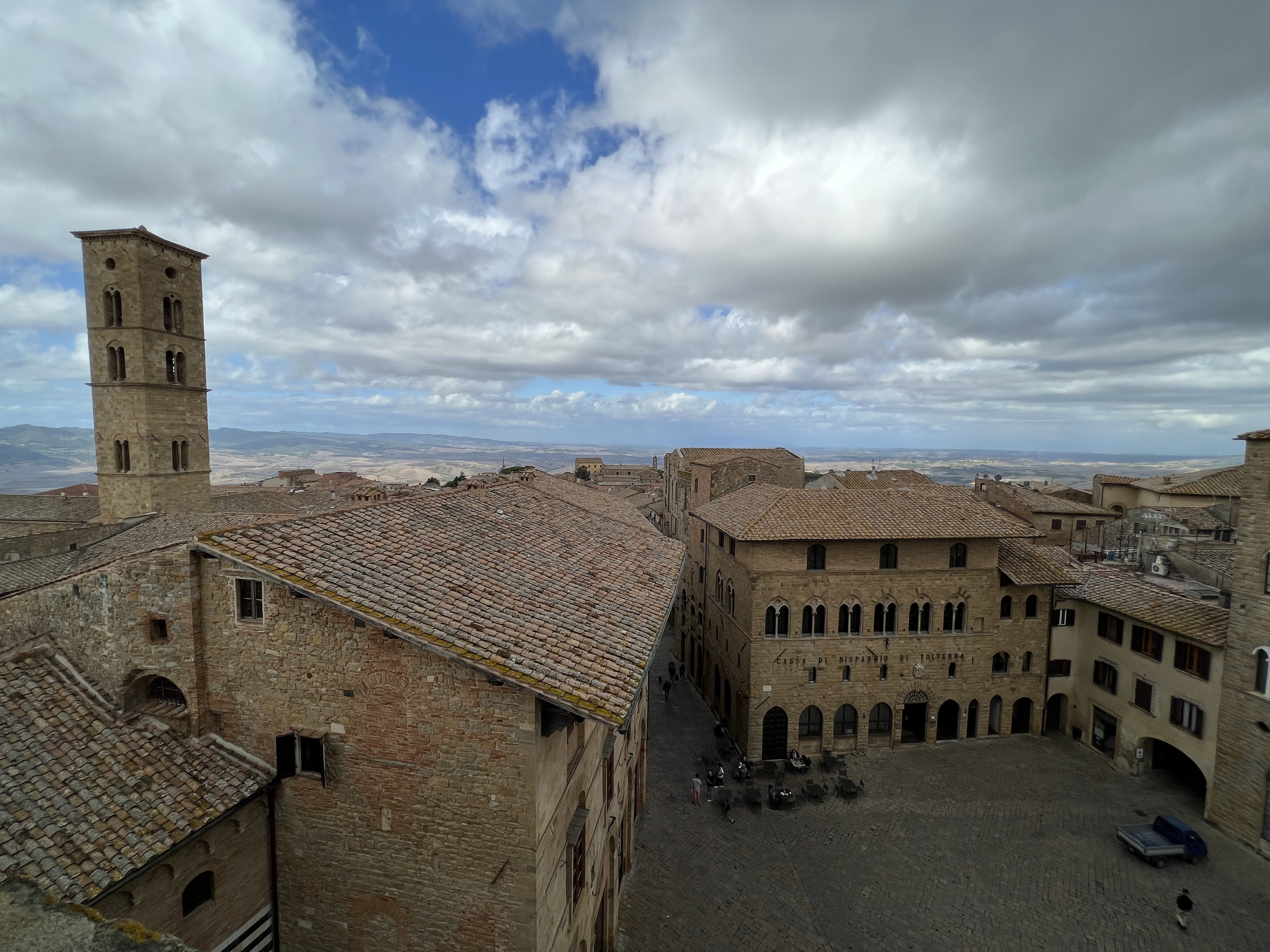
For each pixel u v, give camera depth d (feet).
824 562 140.97
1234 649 111.75
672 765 139.44
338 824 52.08
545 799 50.52
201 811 47.96
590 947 67.62
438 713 49.03
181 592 52.85
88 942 23.22
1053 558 159.94
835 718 143.02
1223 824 114.01
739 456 266.98
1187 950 88.43
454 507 76.89
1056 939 90.12
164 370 194.70
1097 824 117.39
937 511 148.25
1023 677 149.59
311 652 51.37
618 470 594.24
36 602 57.26
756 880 100.99
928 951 87.86
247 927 52.16
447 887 50.24
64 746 48.73
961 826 116.67
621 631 58.34
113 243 185.47
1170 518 228.02
